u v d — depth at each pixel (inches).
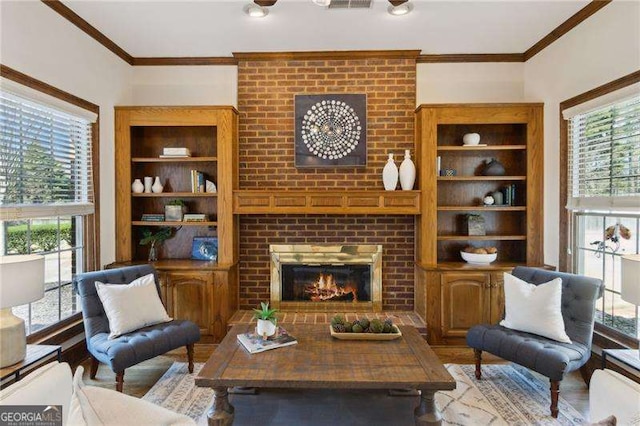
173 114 145.2
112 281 114.9
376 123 154.3
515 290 110.5
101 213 137.1
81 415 41.9
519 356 98.0
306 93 153.7
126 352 96.4
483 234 152.2
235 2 113.6
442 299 139.4
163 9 117.3
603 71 113.2
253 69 154.6
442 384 74.1
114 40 140.1
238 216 155.5
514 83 155.5
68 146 121.6
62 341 116.3
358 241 156.3
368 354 87.7
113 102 144.4
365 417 80.4
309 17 122.8
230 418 77.0
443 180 155.1
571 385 108.6
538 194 144.1
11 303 77.0
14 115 100.5
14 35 97.4
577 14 121.0
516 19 124.8
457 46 146.9
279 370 79.2
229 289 143.6
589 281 105.4
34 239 110.2
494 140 155.8
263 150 155.5
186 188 159.0
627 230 110.5
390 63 153.4
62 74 115.6
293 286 158.6
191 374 115.6
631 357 85.5
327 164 152.5
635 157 104.3
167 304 139.9
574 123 129.9
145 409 44.6
